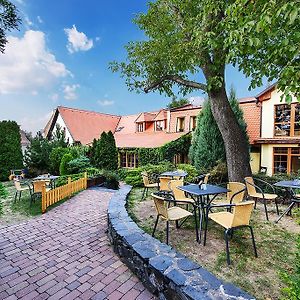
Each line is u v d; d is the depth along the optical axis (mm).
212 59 6441
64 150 16031
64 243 4203
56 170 15883
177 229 4277
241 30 3186
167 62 7117
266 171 13320
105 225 5203
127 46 7988
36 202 7668
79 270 3227
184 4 6086
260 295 2428
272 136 13453
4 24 4711
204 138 10180
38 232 4816
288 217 4949
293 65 2926
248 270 2893
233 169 6953
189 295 2064
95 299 2582
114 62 8266
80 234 4656
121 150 17500
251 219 4824
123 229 3732
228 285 2213
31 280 3002
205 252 3363
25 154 16547
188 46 5848
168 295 2371
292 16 2414
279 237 3887
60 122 24406
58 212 6395
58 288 2812
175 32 6910
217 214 3762
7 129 15070
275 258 3184
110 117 27016
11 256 3707
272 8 2689
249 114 14555
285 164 13164
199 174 9336
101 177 11602
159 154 15117
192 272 2453
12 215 6199
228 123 6934
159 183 6590
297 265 2043
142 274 2873
